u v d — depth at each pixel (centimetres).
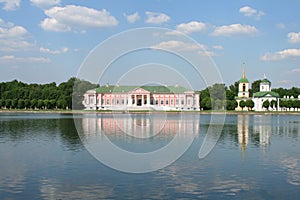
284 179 2081
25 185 1944
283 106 14612
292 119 8694
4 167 2375
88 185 1947
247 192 1831
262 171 2278
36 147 3303
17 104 14725
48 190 1852
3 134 4538
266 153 2998
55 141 3762
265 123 7038
